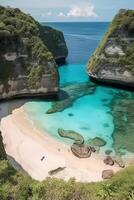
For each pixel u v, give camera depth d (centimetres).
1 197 2003
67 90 7169
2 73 6216
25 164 3703
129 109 5781
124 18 7525
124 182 2308
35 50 6581
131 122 5081
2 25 6438
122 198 2011
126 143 4278
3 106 5878
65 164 3716
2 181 2261
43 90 6431
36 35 6944
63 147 4125
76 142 4225
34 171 3559
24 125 4881
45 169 3609
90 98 6512
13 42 6462
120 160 3781
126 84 7394
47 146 4153
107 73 7656
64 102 6188
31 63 6569
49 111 5556
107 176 3416
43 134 4534
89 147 4075
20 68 6462
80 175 3488
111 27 7869
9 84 6253
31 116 5297
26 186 2166
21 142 4269
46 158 3844
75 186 2106
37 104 6028
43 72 6419
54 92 6500
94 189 2195
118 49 7544
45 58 6475
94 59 8181
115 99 6462
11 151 4006
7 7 7294
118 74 7481
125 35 7444
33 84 6431
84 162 3762
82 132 4631
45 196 1984
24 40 6612
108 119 5216
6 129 4719
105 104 6091
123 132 4659
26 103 6100
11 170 2606
